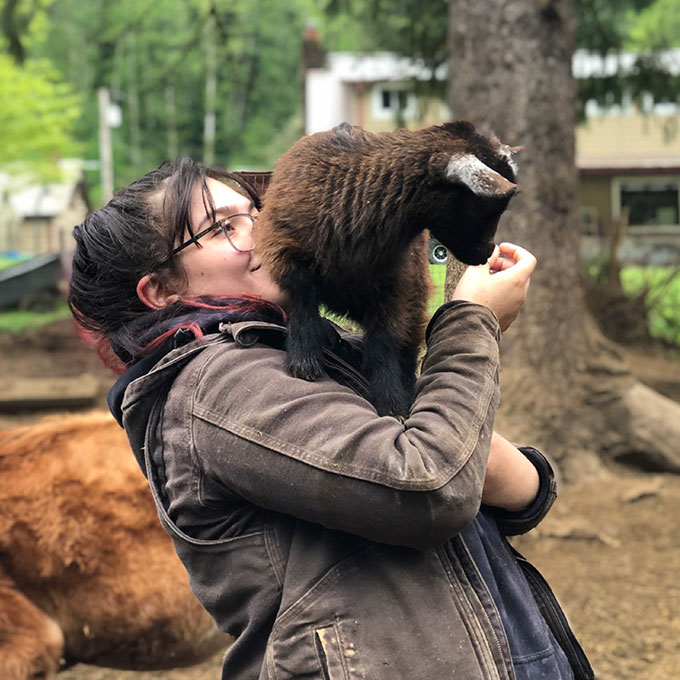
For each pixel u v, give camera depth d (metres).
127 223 1.18
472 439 0.95
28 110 15.33
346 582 0.96
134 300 1.19
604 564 3.34
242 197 1.25
